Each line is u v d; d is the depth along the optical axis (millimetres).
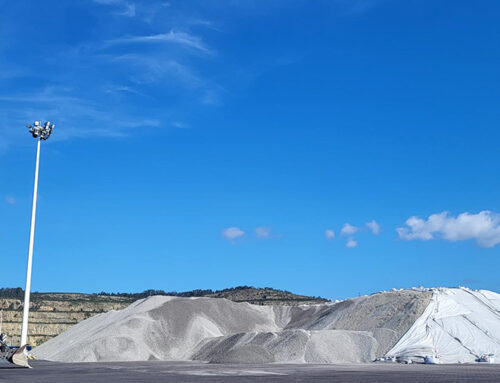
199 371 51375
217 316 108750
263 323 112812
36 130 59656
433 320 88438
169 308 104250
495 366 63906
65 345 99188
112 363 72875
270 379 39562
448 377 42125
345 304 109250
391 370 53562
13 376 42250
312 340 82438
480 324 87562
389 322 90938
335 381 37406
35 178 59094
